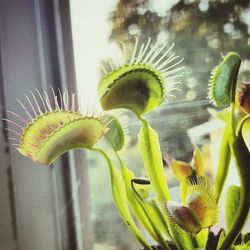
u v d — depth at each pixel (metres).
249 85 0.09
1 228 0.10
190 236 0.09
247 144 0.11
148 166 0.09
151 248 0.09
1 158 0.10
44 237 0.11
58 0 0.11
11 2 0.11
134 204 0.09
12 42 0.11
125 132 0.10
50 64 0.11
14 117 0.10
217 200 0.10
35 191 0.11
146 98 0.09
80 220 0.11
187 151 0.12
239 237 0.10
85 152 0.11
